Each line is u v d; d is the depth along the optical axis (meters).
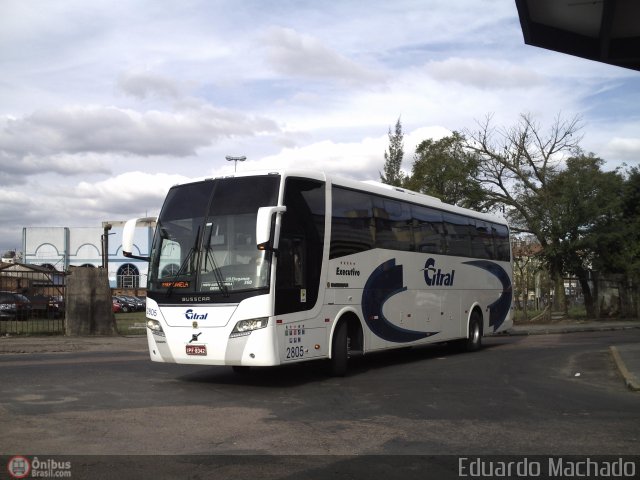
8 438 7.29
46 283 25.70
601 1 10.45
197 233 11.45
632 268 33.91
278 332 10.89
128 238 11.69
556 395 10.66
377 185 14.62
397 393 10.80
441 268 16.92
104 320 23.17
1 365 14.02
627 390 11.29
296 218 11.58
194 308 11.12
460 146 36.75
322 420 8.50
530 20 11.27
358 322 13.27
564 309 35.12
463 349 18.50
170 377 12.41
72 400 9.73
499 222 21.34
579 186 32.97
